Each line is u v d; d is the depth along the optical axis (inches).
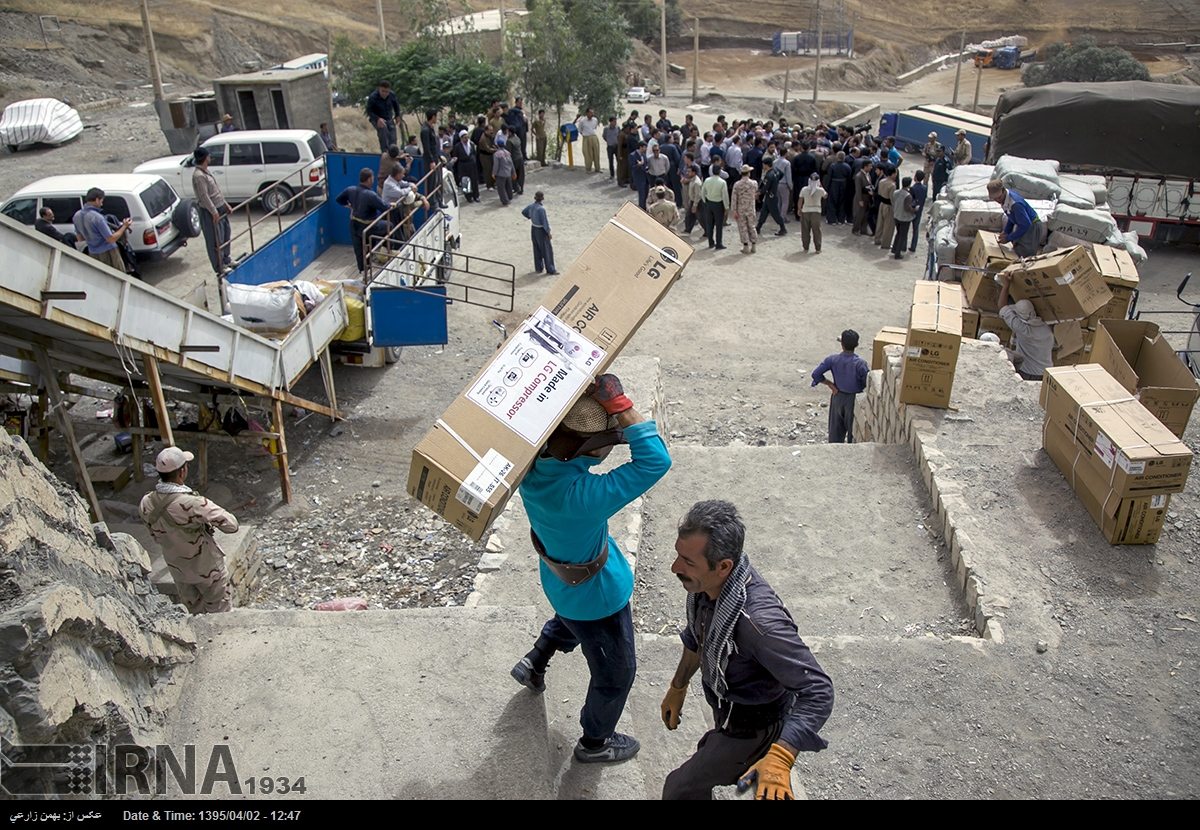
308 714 132.9
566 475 109.1
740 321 559.5
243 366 327.6
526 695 136.0
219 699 136.6
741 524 103.7
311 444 402.6
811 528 268.1
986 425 295.6
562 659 173.8
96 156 933.2
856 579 245.3
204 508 223.6
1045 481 262.4
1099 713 184.5
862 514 273.3
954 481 265.4
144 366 279.0
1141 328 318.7
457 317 548.1
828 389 471.2
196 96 900.6
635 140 823.7
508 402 107.1
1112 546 233.6
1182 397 266.1
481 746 126.5
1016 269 398.0
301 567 311.0
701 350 518.6
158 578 251.1
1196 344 418.0
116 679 123.0
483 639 148.3
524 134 840.9
